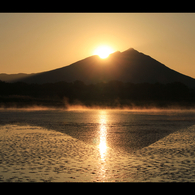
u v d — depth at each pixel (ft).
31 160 36.70
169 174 31.24
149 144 49.37
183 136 59.57
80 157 38.78
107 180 29.45
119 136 59.00
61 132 64.59
